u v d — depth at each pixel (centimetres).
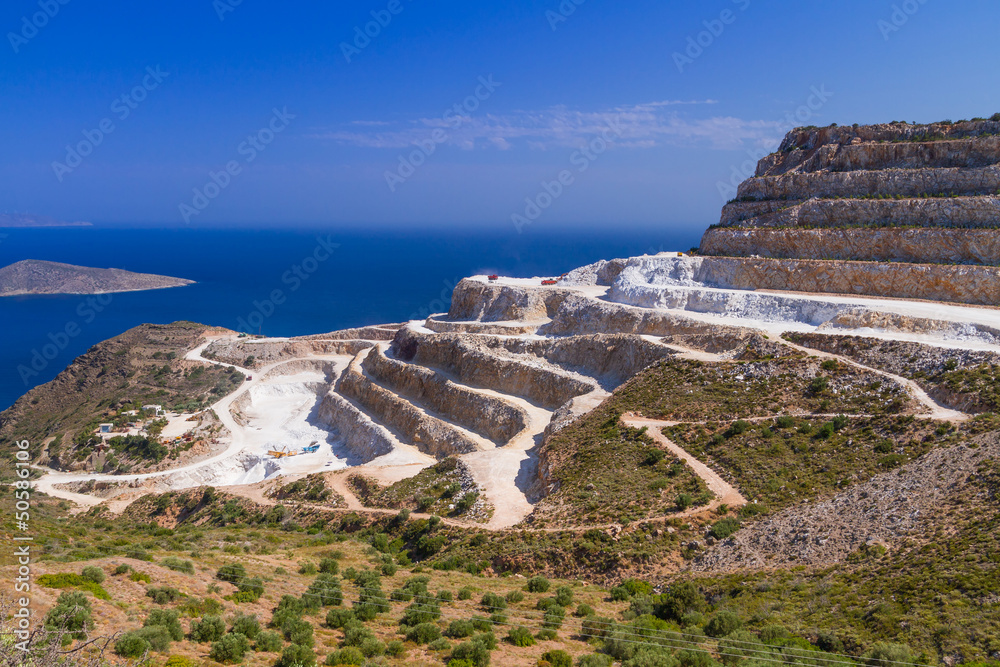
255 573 4316
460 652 3192
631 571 4697
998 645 2952
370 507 7175
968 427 4953
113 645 2747
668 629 3731
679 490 5447
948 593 3397
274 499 8238
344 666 2991
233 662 2922
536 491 6606
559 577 4891
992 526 3750
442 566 5253
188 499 8850
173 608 3319
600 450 6456
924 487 4438
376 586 4425
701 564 4584
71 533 5628
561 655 3228
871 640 3266
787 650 3244
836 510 4612
